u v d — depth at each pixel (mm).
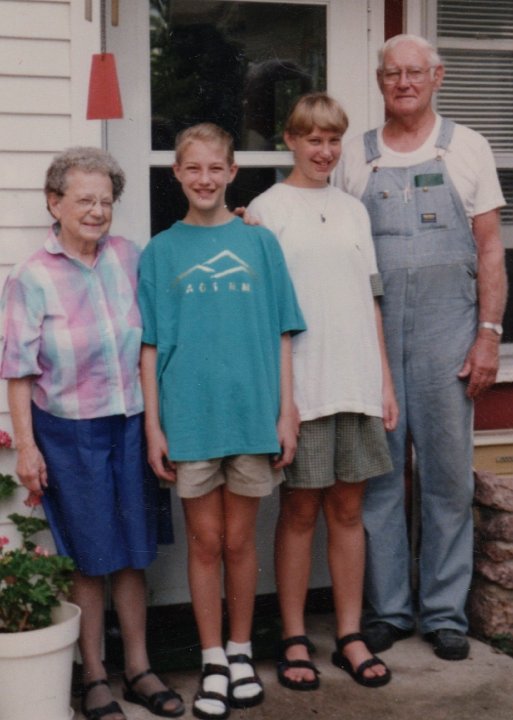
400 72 3545
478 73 4355
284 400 3312
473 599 3930
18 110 3393
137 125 3891
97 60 3281
